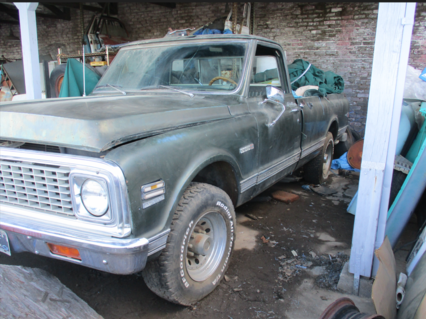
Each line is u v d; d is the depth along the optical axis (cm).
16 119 173
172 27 928
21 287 200
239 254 279
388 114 200
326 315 154
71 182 155
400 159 320
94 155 160
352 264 227
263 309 211
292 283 239
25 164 167
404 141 344
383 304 175
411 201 260
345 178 518
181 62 290
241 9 766
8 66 805
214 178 246
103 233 153
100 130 155
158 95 266
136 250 150
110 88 299
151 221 164
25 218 170
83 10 1045
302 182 488
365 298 220
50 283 214
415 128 371
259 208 384
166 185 172
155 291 195
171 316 203
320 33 763
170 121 194
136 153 159
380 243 221
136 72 302
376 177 209
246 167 252
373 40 721
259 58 301
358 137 685
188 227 189
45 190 166
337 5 735
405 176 315
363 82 747
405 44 191
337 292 228
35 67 495
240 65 274
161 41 308
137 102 219
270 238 310
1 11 1098
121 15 995
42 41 1170
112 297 219
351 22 731
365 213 216
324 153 454
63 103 199
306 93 419
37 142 166
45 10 1116
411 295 182
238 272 252
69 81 573
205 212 203
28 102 207
